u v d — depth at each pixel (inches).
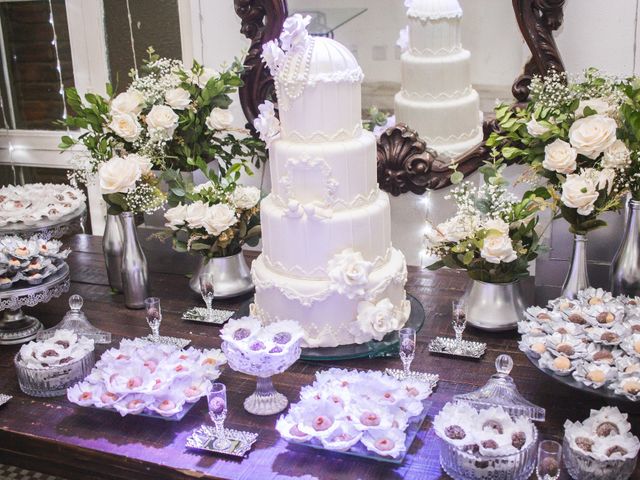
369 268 81.9
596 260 92.8
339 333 85.4
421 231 109.7
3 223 99.7
